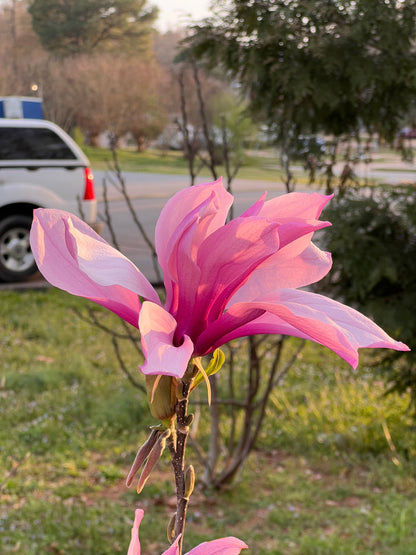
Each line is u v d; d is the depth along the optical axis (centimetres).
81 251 61
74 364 680
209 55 472
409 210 442
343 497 466
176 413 67
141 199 2048
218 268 65
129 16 5669
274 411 602
